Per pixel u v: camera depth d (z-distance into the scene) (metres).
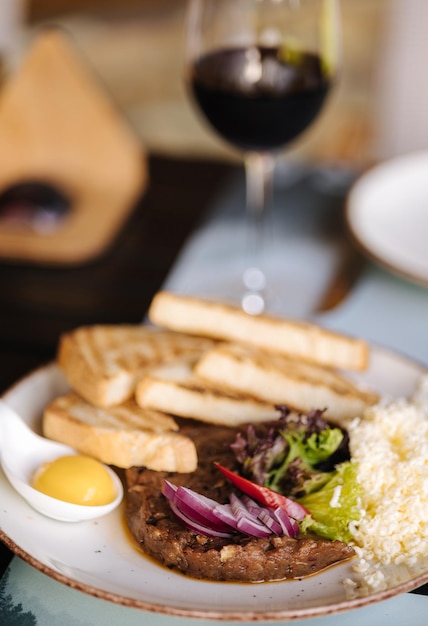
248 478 0.54
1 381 0.65
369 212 0.79
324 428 0.55
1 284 0.74
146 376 0.58
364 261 0.77
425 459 0.53
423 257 0.74
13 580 0.51
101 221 0.81
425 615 0.50
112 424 0.56
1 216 0.81
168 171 0.89
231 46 0.70
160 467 0.54
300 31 0.70
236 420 0.58
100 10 2.15
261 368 0.59
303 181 0.88
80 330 0.64
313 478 0.53
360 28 2.02
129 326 0.66
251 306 0.71
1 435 0.56
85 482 0.53
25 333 0.69
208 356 0.59
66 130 0.87
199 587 0.49
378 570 0.50
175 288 0.73
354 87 1.82
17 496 0.53
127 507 0.54
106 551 0.51
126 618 0.49
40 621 0.49
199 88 0.71
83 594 0.50
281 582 0.50
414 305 0.72
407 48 1.58
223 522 0.51
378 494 0.53
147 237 0.80
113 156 0.86
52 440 0.57
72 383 0.60
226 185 0.87
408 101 1.60
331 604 0.48
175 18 2.11
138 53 1.94
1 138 0.86
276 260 0.77
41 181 0.85
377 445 0.54
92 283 0.74
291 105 0.69
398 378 0.62
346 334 0.68
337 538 0.51
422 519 0.51
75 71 0.87
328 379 0.61
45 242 0.79
